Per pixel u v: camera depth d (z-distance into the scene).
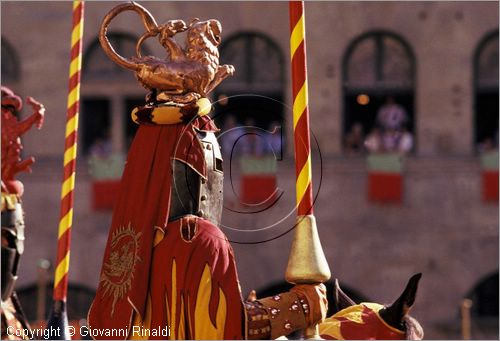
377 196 97.94
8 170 24.45
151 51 91.44
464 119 98.31
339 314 21.11
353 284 98.50
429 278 98.62
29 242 96.56
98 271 96.44
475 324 98.00
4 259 24.31
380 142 98.06
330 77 97.75
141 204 19.59
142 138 19.83
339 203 98.19
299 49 19.52
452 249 98.75
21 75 96.69
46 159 96.50
